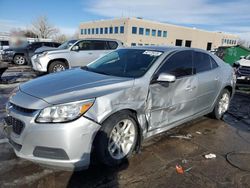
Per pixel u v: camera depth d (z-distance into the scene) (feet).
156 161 10.56
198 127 15.10
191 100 13.21
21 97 9.12
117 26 171.63
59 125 8.17
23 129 8.45
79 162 8.52
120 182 9.02
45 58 31.22
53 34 204.95
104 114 8.89
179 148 11.96
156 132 11.48
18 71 39.83
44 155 8.39
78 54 32.58
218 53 52.08
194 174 9.71
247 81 28.86
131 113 10.00
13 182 8.78
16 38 54.65
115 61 12.95
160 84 11.17
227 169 10.16
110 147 9.52
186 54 13.32
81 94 8.89
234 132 14.51
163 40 186.60
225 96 16.67
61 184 8.78
